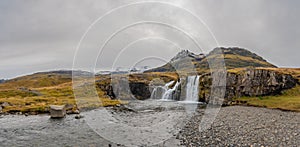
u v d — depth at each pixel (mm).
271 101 43250
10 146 19234
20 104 44000
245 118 28422
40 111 37594
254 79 50094
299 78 53375
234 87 48344
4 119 31828
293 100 42844
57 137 21500
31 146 19141
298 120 27109
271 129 22188
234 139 18750
